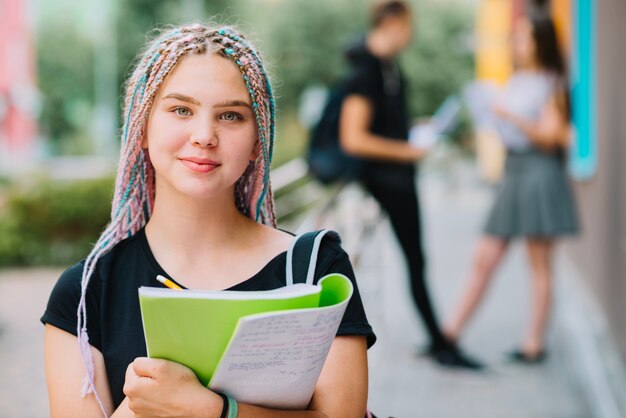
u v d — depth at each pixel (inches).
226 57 64.2
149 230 68.5
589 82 313.9
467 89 215.8
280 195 355.6
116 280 67.2
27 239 438.6
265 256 68.0
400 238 211.2
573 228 211.0
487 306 299.9
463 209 708.7
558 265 397.7
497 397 194.9
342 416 64.5
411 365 219.8
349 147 199.0
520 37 209.9
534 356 222.7
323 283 61.2
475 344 243.6
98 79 1440.7
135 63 73.2
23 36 1155.3
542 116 206.8
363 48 199.3
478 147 941.8
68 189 437.4
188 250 67.1
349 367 65.6
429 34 1339.8
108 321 66.2
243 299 55.3
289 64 1283.2
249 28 76.7
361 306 67.4
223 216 67.7
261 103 65.5
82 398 64.8
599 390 198.8
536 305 222.4
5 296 345.1
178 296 55.2
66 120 1497.3
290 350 57.3
